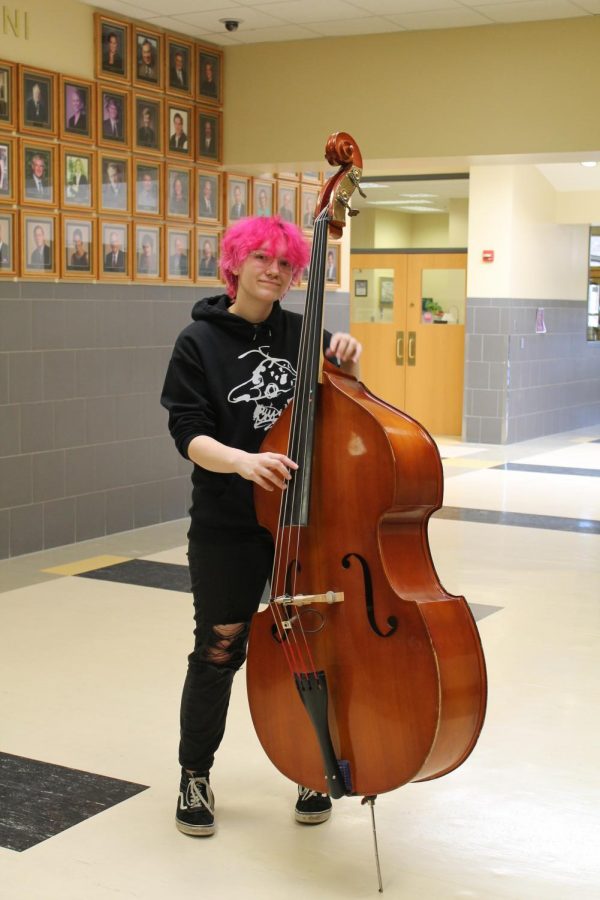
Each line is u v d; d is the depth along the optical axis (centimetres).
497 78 698
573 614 521
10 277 626
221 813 309
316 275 259
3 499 632
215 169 771
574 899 264
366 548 248
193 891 266
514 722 380
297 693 265
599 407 1424
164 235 733
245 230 280
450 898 263
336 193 261
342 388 254
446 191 1428
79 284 672
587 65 676
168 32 721
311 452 252
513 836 296
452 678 240
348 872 276
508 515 764
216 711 291
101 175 681
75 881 270
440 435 1263
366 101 731
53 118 645
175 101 731
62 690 409
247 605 284
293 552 258
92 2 657
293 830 299
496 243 1161
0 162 614
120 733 367
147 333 726
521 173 1169
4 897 262
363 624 248
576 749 356
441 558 634
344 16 681
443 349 1264
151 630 489
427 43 712
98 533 698
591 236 1383
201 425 278
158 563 625
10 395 632
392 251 1273
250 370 285
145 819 304
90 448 688
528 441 1220
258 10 670
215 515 280
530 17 676
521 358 1202
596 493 858
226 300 295
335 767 250
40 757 346
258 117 763
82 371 679
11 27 618
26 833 295
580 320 1355
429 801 317
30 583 576
